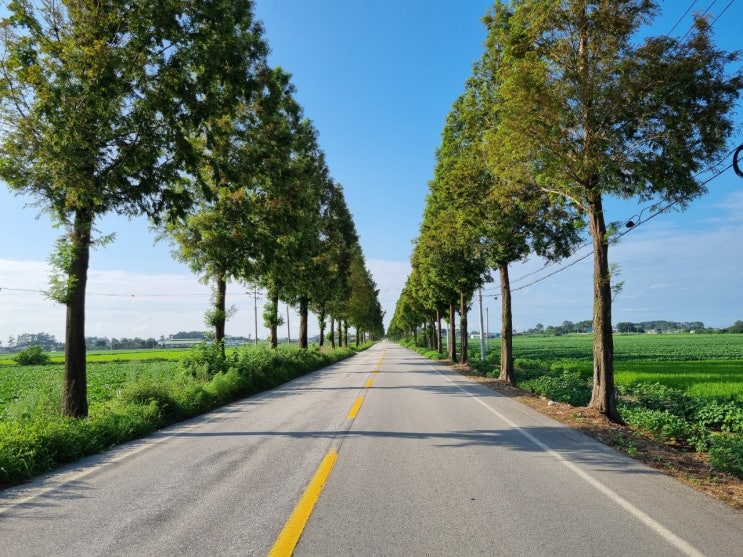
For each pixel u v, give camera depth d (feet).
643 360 130.11
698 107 30.53
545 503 16.58
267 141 61.93
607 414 35.58
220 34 37.32
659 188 32.60
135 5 32.45
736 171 22.26
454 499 16.99
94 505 16.74
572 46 34.22
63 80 30.22
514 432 29.60
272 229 67.77
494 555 12.48
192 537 13.75
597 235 36.99
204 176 59.26
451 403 43.42
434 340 215.51
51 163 29.96
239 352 75.51
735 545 13.15
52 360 217.15
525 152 34.78
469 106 56.49
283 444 26.37
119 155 33.45
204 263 63.62
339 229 120.47
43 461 21.86
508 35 38.68
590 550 12.80
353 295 177.58
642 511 15.81
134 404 35.06
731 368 93.20
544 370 87.81
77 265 35.17
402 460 22.54
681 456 24.18
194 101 35.37
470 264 84.12
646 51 31.24
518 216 55.47
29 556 12.64
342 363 126.31
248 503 16.65
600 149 32.63
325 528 14.33
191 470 21.25
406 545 13.11
